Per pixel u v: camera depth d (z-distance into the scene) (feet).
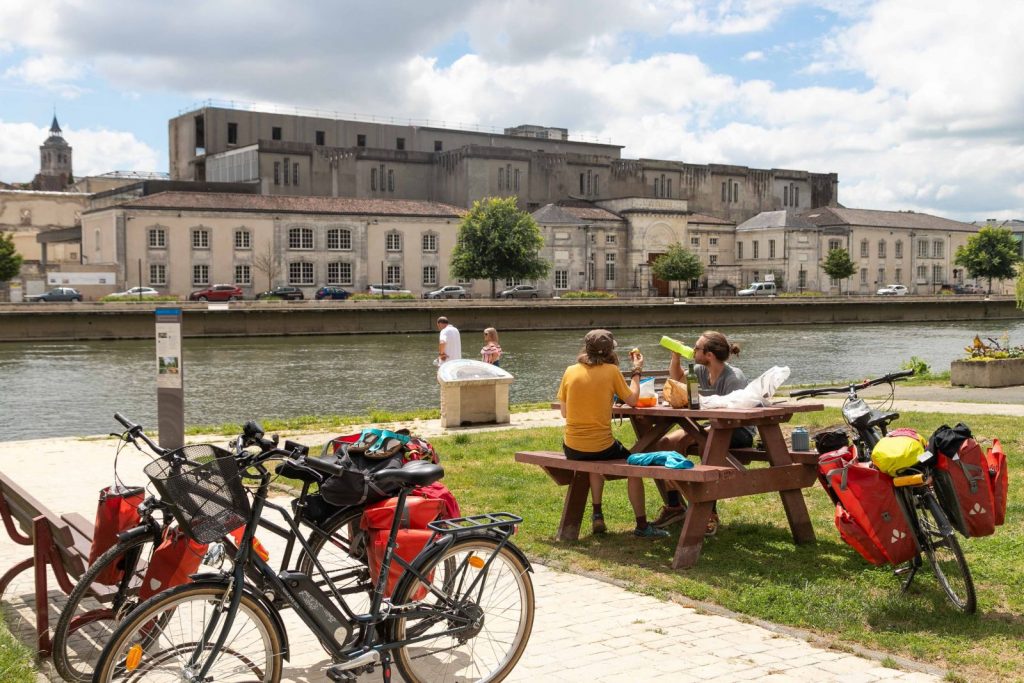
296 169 325.01
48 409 92.79
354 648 14.53
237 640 13.74
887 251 364.17
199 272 256.93
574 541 25.54
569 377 24.61
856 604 19.70
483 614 15.56
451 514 16.08
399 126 376.27
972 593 18.88
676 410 24.18
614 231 326.65
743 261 364.38
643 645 17.66
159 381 39.55
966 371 73.20
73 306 196.13
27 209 332.19
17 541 21.16
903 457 19.61
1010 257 361.51
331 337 215.31
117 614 15.60
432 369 134.92
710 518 25.89
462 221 274.77
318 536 15.43
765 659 16.85
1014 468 35.01
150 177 387.55
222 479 13.44
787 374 24.54
